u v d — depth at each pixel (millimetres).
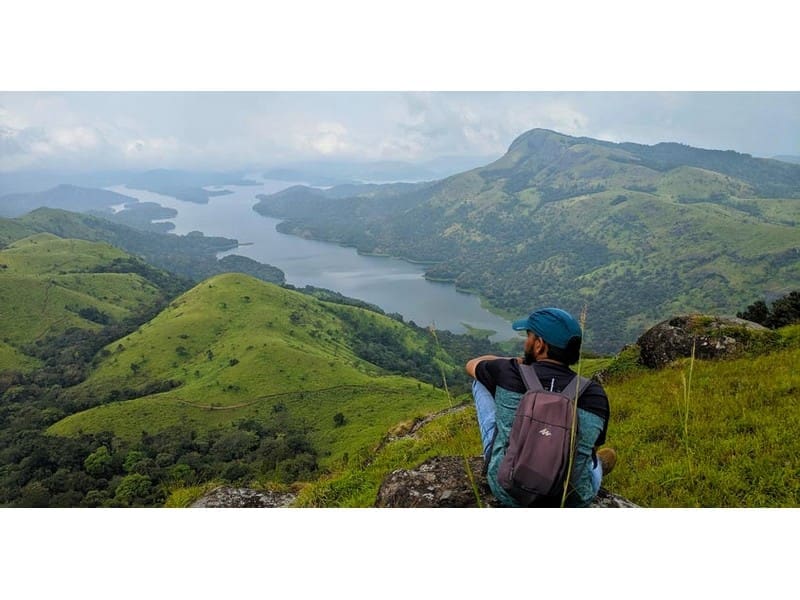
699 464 6293
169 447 105812
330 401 137500
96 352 190125
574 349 3795
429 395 139000
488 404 4316
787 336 11852
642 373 13742
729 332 12461
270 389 142625
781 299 23828
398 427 15930
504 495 3699
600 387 3723
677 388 10008
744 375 9609
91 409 131375
